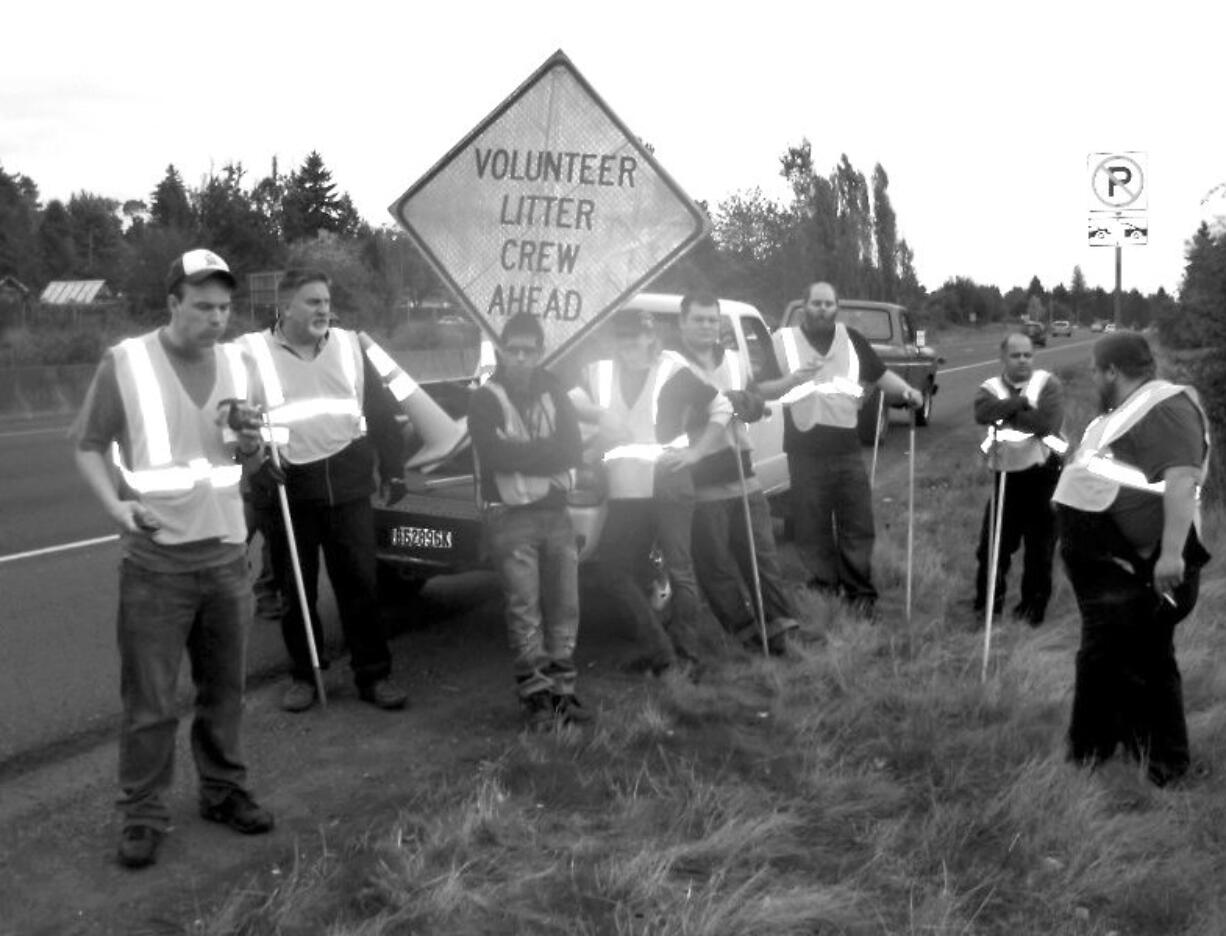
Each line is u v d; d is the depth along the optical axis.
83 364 29.22
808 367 8.38
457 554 8.00
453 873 4.80
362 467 6.94
